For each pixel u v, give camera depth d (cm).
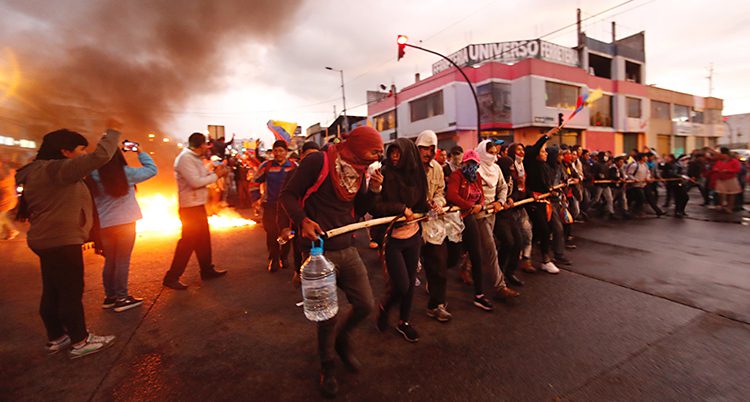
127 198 355
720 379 236
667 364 254
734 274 433
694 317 322
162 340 297
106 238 347
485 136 2200
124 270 356
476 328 315
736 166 885
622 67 2661
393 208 278
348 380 243
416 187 291
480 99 2194
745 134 4075
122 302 356
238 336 304
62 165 252
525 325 317
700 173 1092
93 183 339
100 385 238
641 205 922
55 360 267
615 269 462
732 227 711
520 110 2131
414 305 370
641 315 329
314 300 222
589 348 277
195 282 439
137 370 255
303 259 246
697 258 504
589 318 327
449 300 380
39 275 467
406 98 2572
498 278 372
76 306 269
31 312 352
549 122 2145
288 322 330
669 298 365
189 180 407
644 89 2777
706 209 981
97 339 282
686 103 3148
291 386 237
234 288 418
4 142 966
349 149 231
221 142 1377
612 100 2625
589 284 412
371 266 510
